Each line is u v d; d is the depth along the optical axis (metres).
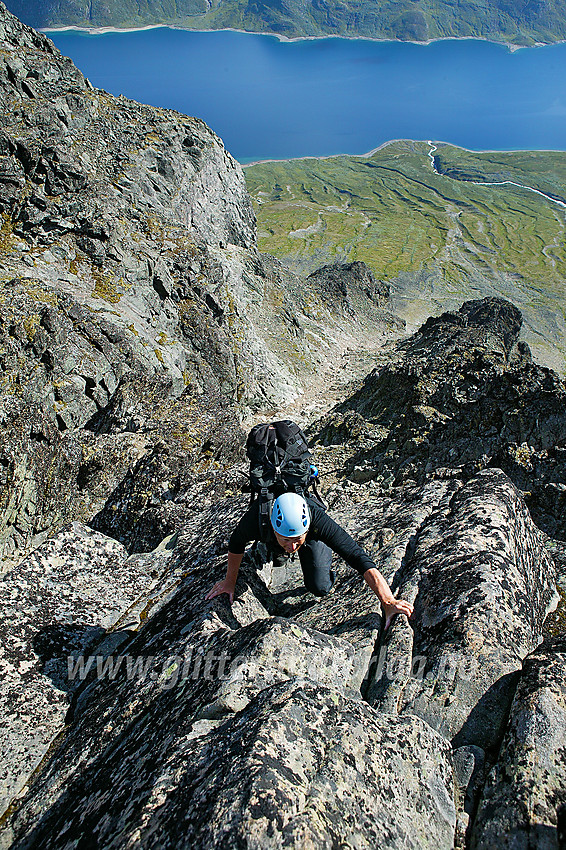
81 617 5.58
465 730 3.59
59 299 17.91
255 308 36.88
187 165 35.72
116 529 8.00
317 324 43.84
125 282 23.69
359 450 14.50
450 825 3.10
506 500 5.50
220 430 10.98
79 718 4.57
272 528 4.18
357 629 4.39
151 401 17.23
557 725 3.28
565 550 6.14
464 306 36.81
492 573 4.43
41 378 15.29
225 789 2.80
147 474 8.38
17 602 5.58
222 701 3.61
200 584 5.40
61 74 30.08
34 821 3.75
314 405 31.97
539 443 11.34
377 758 3.12
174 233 29.06
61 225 22.91
